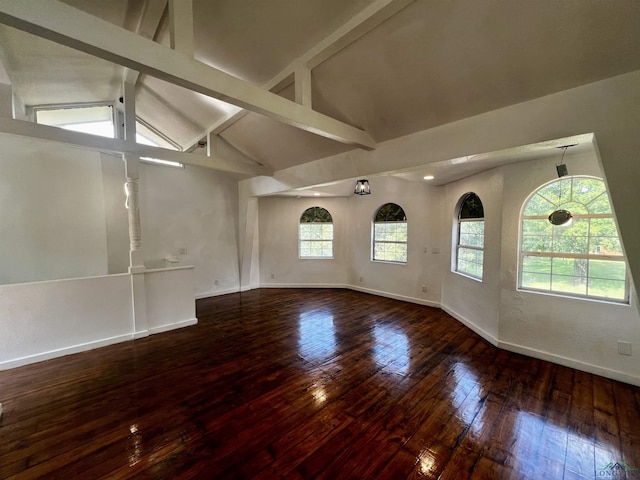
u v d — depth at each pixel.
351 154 3.70
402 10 1.97
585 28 1.64
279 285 6.90
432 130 2.77
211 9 2.48
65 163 4.23
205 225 5.96
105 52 1.51
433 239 5.19
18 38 2.91
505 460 1.82
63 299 3.30
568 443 1.96
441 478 1.68
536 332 3.25
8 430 2.07
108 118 4.89
